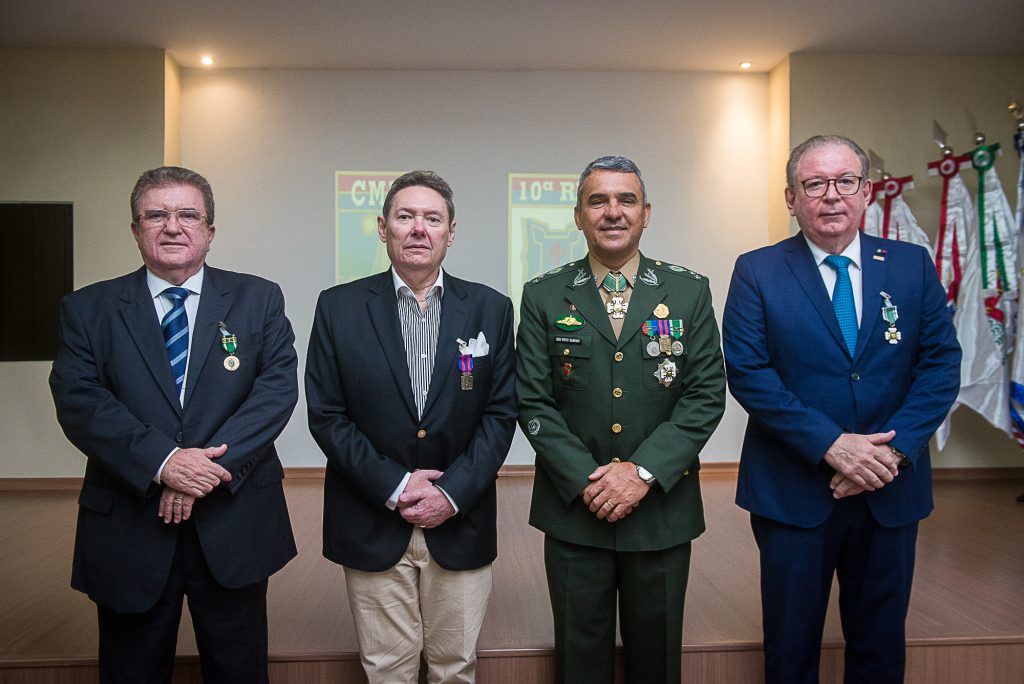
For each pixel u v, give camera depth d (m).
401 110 5.17
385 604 1.95
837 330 1.98
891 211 4.54
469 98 5.19
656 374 1.98
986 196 4.26
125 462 1.74
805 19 4.38
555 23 4.40
